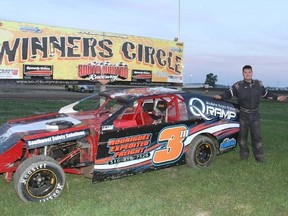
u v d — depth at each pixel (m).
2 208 4.27
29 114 12.70
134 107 5.75
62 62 8.05
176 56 10.12
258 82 6.57
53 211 4.16
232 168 6.09
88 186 5.20
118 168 5.21
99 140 4.98
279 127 11.55
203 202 4.56
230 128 6.52
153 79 9.64
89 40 8.38
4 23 7.30
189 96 6.22
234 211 4.29
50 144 4.70
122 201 4.51
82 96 27.80
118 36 8.84
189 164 6.02
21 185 4.42
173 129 5.75
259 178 5.56
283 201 4.63
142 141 5.41
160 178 5.60
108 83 8.77
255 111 6.55
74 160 5.26
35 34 7.68
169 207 4.34
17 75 7.52
